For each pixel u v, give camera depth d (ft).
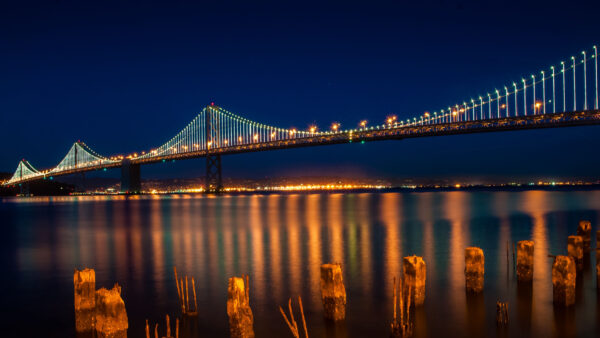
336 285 38.27
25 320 41.81
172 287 51.44
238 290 34.40
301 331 37.76
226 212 183.32
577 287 47.11
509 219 127.03
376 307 42.86
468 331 36.99
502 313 39.99
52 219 156.35
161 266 63.26
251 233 102.32
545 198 286.05
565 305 41.01
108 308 32.37
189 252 75.25
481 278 45.01
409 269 41.27
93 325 38.01
